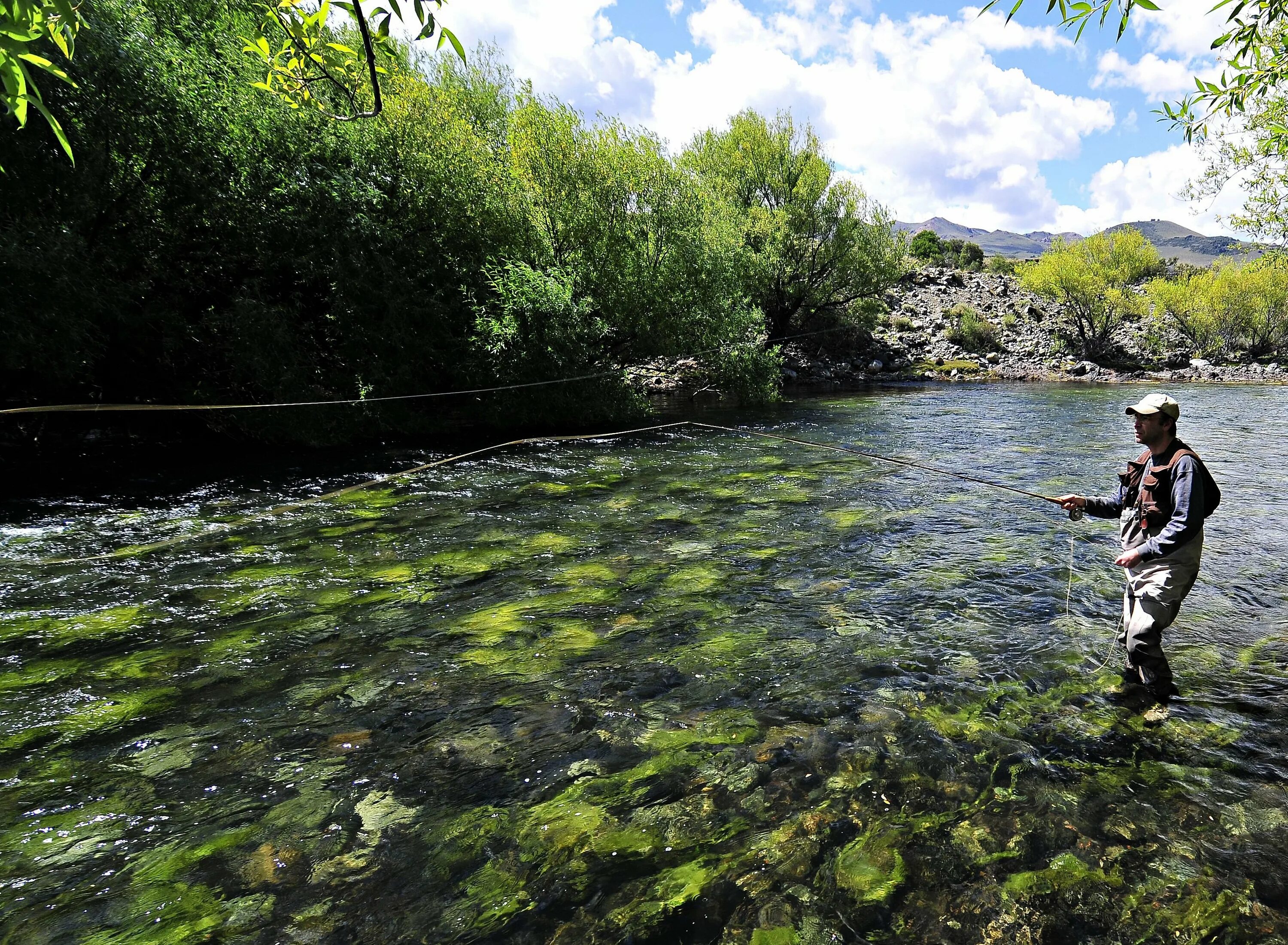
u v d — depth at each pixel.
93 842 3.19
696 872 3.02
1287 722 4.13
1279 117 7.77
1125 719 4.18
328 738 4.06
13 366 10.62
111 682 4.69
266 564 7.12
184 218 13.22
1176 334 38.31
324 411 14.03
